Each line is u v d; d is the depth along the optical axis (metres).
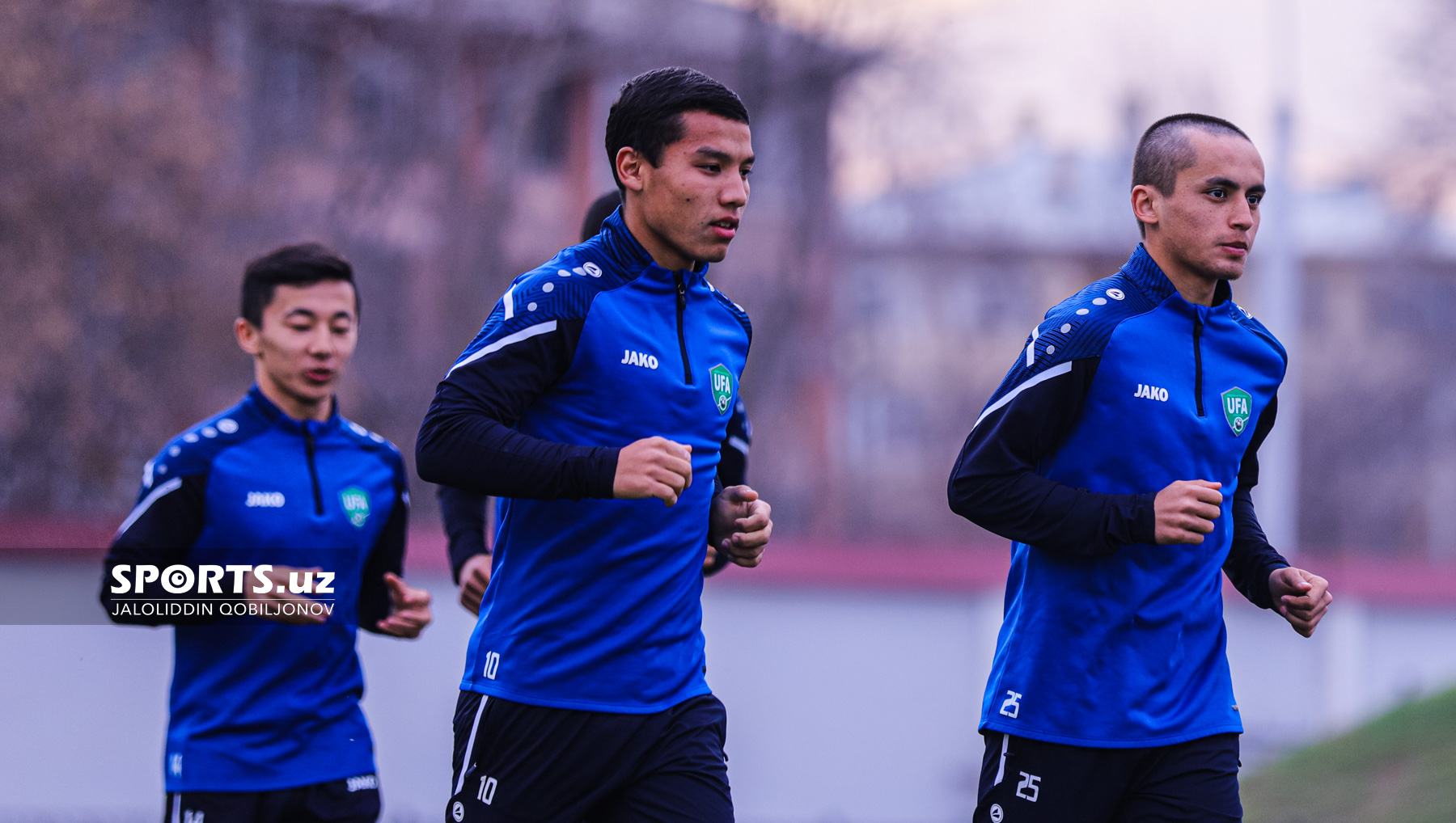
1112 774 12.10
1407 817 27.31
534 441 10.56
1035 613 12.34
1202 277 12.41
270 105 69.62
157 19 65.75
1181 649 12.26
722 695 32.50
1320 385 119.62
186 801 14.45
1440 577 39.25
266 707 14.51
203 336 60.09
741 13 76.81
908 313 108.06
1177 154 12.20
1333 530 116.06
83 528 28.94
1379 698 37.53
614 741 11.45
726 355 12.10
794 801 32.44
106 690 26.69
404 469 16.03
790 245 83.62
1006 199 111.00
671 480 10.33
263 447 15.21
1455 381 115.81
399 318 71.06
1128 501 11.51
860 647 33.00
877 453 107.56
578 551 11.44
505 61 73.12
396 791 28.97
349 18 70.06
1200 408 12.28
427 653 29.48
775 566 33.53
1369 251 123.44
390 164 70.12
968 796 32.75
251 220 64.56
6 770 26.25
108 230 58.47
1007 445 11.91
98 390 58.28
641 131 11.27
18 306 56.12
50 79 57.97
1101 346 12.04
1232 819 12.13
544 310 11.09
